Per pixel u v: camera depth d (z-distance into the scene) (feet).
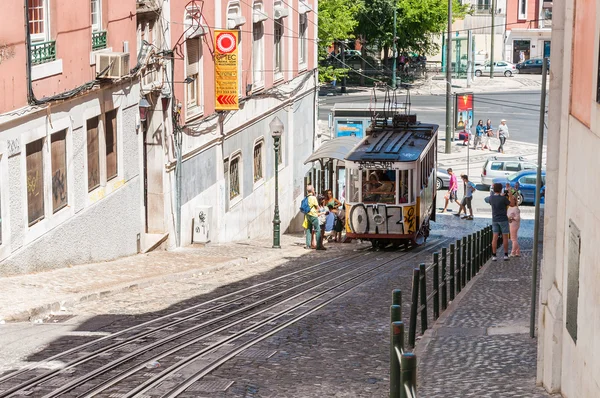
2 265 62.44
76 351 45.06
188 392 37.73
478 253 81.41
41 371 40.52
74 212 74.74
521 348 44.65
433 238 128.06
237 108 108.78
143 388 38.04
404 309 60.54
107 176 83.05
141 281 70.49
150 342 47.98
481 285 69.21
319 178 152.25
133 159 88.79
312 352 46.47
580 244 32.35
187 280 76.89
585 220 31.55
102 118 80.38
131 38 86.74
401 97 276.41
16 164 63.77
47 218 69.97
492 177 170.81
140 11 88.99
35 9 68.13
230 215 114.93
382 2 284.00
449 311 56.95
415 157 107.96
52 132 69.67
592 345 30.01
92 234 78.79
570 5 36.04
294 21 144.87
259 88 126.21
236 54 107.24
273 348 47.19
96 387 37.83
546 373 36.68
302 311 60.13
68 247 73.82
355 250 110.22
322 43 229.66
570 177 34.76
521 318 52.75
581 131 32.89
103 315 56.54
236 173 119.24
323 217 110.83
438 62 340.59
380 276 80.79
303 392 38.47
